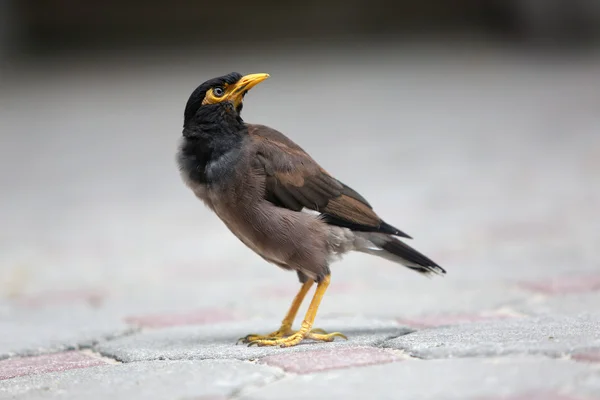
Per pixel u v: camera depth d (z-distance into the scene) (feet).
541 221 40.47
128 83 115.75
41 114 98.27
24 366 20.86
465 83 102.37
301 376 16.98
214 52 137.90
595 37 125.39
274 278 34.19
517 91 93.86
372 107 90.43
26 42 138.00
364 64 122.42
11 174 68.03
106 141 81.61
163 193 57.88
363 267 35.65
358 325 24.02
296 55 133.69
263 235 22.58
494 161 59.62
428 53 128.26
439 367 16.79
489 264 32.71
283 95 102.37
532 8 128.57
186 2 144.15
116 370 18.90
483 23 141.18
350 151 67.56
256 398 15.47
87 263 38.42
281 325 23.90
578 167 54.85
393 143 69.97
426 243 37.73
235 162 22.41
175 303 30.12
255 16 145.89
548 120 75.36
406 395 14.98
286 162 22.71
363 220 23.34
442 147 67.05
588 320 21.25
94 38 142.20
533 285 28.25
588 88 91.35
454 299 27.53
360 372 16.89
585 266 30.76
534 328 20.40
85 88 114.01
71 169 69.05
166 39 143.84
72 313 28.84
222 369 17.98
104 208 53.21
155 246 41.91
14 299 31.81
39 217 51.13
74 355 22.35
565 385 14.97
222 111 22.67
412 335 20.84
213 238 43.60
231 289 32.19
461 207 45.52
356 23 146.41
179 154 23.26
